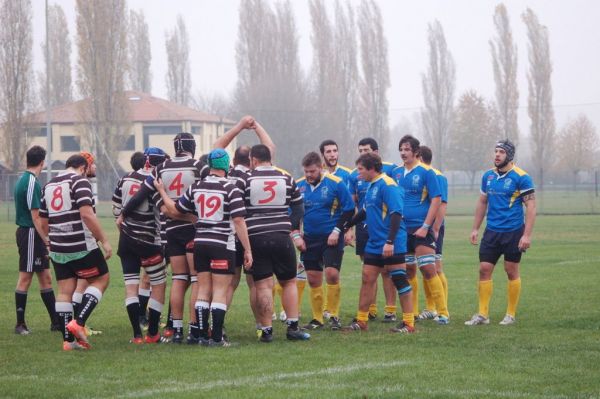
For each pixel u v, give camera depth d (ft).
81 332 49.14
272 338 53.57
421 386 39.09
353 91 369.09
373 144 64.95
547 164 386.11
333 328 58.13
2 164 323.16
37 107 306.35
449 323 60.08
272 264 53.11
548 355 46.55
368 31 367.25
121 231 52.24
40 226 55.06
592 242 139.44
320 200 58.49
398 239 55.88
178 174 51.85
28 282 57.11
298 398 36.78
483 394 37.35
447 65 394.11
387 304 62.39
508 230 58.59
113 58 309.01
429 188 61.11
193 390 38.68
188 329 58.80
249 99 361.71
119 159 319.27
